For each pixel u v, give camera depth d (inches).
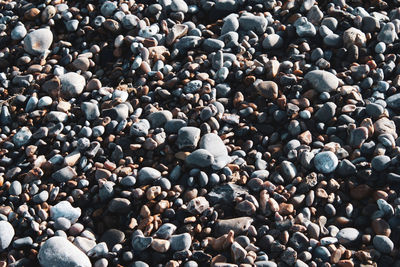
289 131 99.0
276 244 80.8
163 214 86.1
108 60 117.9
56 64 116.2
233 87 108.9
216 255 80.8
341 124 98.7
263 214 86.0
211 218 85.5
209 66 112.0
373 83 107.1
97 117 101.8
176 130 98.8
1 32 123.7
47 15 123.4
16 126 103.5
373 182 88.6
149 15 123.8
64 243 79.5
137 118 101.6
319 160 90.9
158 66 112.6
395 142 95.1
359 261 79.1
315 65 110.7
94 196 89.6
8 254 81.9
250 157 95.9
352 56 111.3
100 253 80.2
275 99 103.5
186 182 90.6
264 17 121.3
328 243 80.7
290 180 90.7
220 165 91.0
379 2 124.6
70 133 98.7
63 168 92.3
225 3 125.0
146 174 90.0
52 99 107.7
